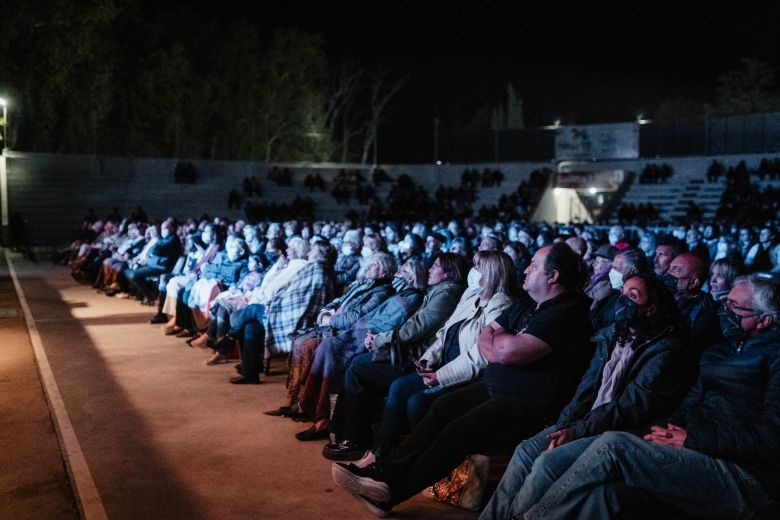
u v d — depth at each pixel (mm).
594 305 6031
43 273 20438
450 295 5578
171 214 39094
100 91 42688
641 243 12125
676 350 3842
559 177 43281
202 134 52312
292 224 12969
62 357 8867
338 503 4602
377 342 5535
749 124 41312
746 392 3564
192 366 8422
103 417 6383
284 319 7246
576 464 3586
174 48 48250
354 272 9258
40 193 36125
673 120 43312
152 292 13484
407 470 4398
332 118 56781
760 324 3617
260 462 5320
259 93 54125
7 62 37750
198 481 4938
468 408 4559
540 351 4246
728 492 3426
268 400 7000
